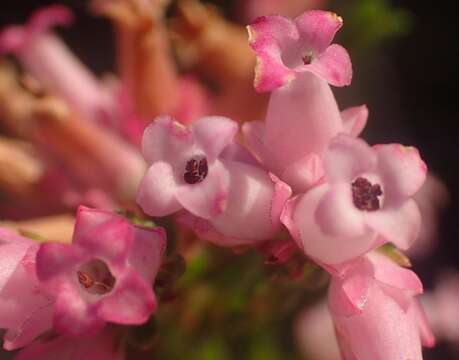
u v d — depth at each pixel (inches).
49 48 2.0
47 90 1.8
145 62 1.8
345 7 2.3
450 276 2.8
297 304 2.0
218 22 2.0
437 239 2.9
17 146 1.9
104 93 2.0
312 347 2.2
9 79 2.1
